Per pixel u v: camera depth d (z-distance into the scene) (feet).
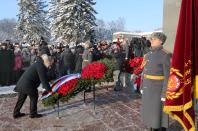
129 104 25.55
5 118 22.03
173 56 9.30
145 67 15.02
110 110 23.70
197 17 9.07
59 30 108.68
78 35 105.40
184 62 9.10
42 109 24.23
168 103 9.46
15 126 20.17
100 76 21.77
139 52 43.32
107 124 20.22
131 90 30.83
